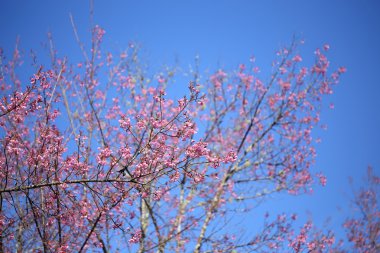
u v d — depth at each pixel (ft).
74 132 26.16
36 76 20.01
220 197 33.47
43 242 21.52
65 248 22.08
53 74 21.13
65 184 20.17
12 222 21.06
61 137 21.40
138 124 21.33
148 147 20.26
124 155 20.83
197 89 20.27
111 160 20.61
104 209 21.04
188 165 20.62
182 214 32.17
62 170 21.56
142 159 20.66
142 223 29.89
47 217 21.91
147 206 30.48
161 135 20.90
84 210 21.95
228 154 21.72
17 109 20.61
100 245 25.17
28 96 20.49
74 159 21.54
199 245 30.07
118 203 21.63
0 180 20.95
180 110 20.25
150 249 27.55
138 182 20.01
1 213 20.74
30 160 21.04
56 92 22.21
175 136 20.33
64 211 21.90
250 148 37.55
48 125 21.74
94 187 21.68
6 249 21.35
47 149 21.36
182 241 30.09
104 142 28.84
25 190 19.84
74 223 23.12
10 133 21.49
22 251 21.74
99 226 23.18
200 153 20.75
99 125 29.30
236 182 36.01
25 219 21.34
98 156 20.49
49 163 21.11
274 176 38.70
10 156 21.03
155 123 20.63
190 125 20.44
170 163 20.16
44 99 20.92
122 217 24.08
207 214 32.04
